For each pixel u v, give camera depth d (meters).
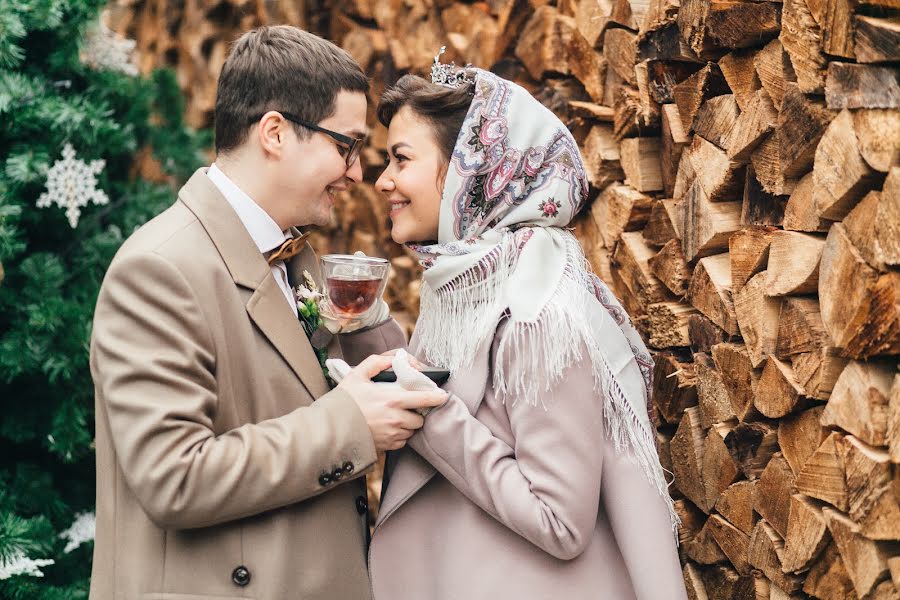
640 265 2.08
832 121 1.39
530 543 1.53
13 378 2.45
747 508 1.70
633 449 1.58
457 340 1.59
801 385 1.51
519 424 1.50
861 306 1.31
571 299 1.52
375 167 3.47
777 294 1.55
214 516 1.41
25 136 2.45
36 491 2.53
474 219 1.63
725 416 1.79
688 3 1.77
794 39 1.46
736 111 1.71
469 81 1.67
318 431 1.46
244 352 1.51
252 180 1.58
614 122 2.16
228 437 1.44
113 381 1.41
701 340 1.87
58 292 2.46
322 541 1.54
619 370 1.57
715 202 1.82
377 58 3.40
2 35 2.32
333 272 1.52
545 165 1.62
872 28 1.28
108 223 2.84
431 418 1.53
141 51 4.76
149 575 1.47
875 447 1.34
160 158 3.13
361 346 1.84
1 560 2.25
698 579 1.92
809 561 1.49
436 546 1.60
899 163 1.26
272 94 1.54
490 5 2.92
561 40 2.43
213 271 1.49
